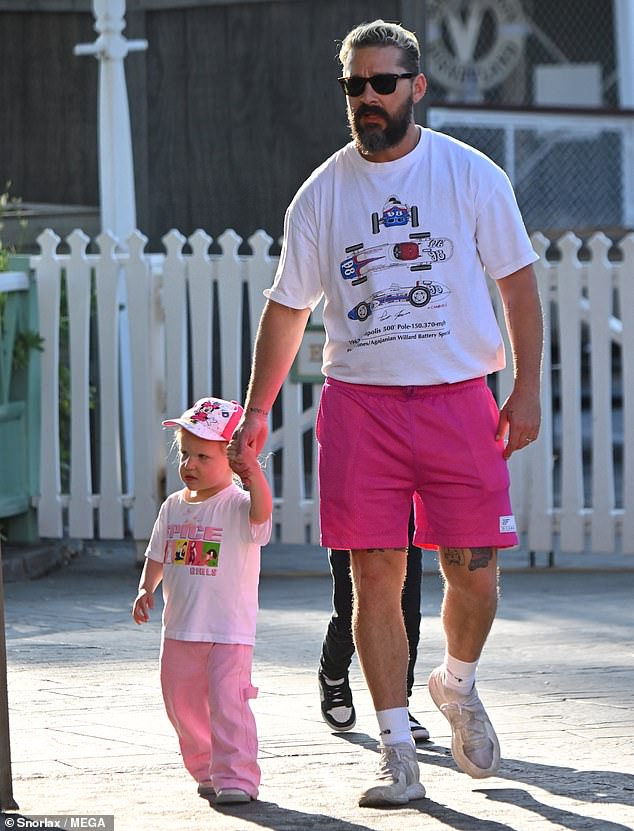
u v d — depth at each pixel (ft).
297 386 104.94
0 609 46.78
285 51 135.13
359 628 51.03
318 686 62.69
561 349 103.24
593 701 64.44
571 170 178.40
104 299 106.73
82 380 107.45
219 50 136.36
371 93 49.96
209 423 51.80
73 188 142.31
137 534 106.63
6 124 143.95
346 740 58.39
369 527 51.06
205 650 50.88
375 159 51.03
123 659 74.08
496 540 51.21
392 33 50.24
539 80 231.91
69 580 102.53
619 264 102.99
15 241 139.23
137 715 61.82
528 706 63.57
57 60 141.90
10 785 47.34
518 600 92.84
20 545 108.78
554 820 46.26
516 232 51.39
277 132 136.05
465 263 50.93
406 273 50.70
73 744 56.95
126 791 50.19
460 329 50.93
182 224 138.31
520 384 51.80
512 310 52.08
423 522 52.70
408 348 50.70
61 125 142.41
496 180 51.06
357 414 51.29
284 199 136.36
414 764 49.42
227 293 104.73
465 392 51.21
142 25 137.28
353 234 51.06
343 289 51.44
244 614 51.11
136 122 137.69
